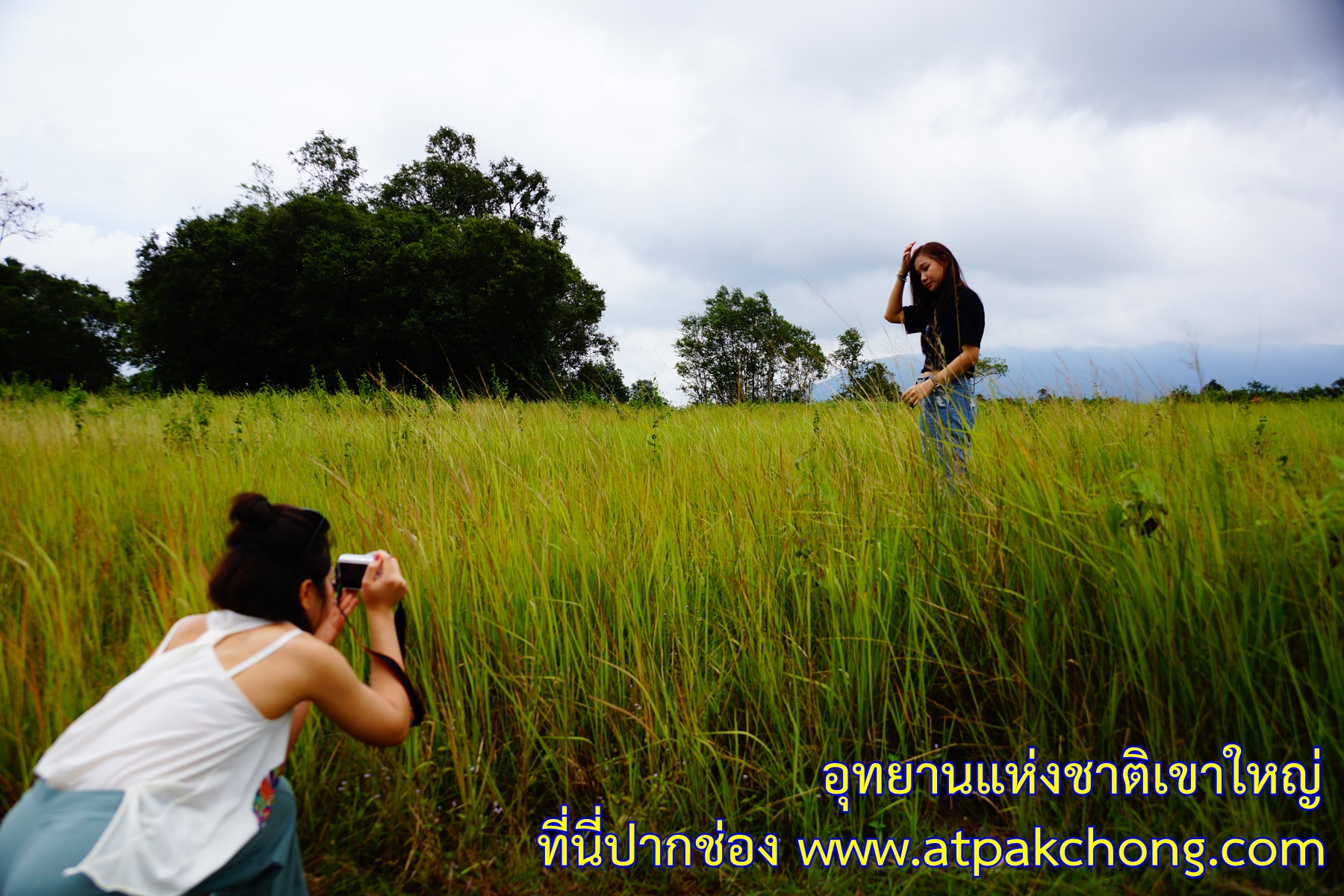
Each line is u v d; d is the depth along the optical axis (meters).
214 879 1.52
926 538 2.96
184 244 29.27
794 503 3.25
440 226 29.88
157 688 1.55
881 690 2.61
